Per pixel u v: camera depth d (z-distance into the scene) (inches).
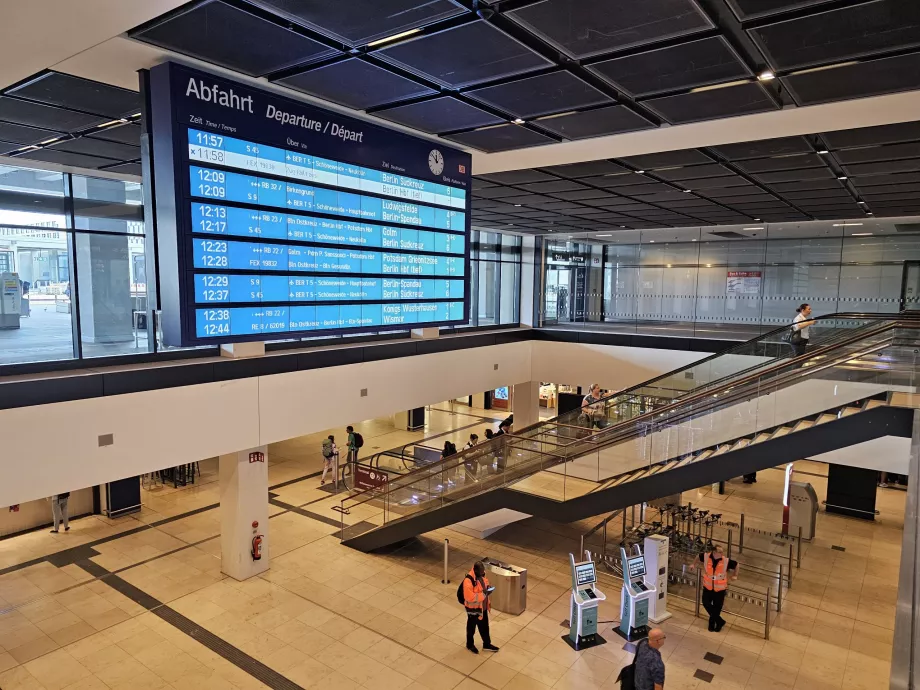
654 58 195.8
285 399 456.1
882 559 532.1
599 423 550.0
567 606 435.8
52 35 170.7
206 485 713.6
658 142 304.2
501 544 552.7
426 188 316.2
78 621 404.8
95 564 496.1
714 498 711.7
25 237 417.7
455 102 249.1
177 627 396.8
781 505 687.1
